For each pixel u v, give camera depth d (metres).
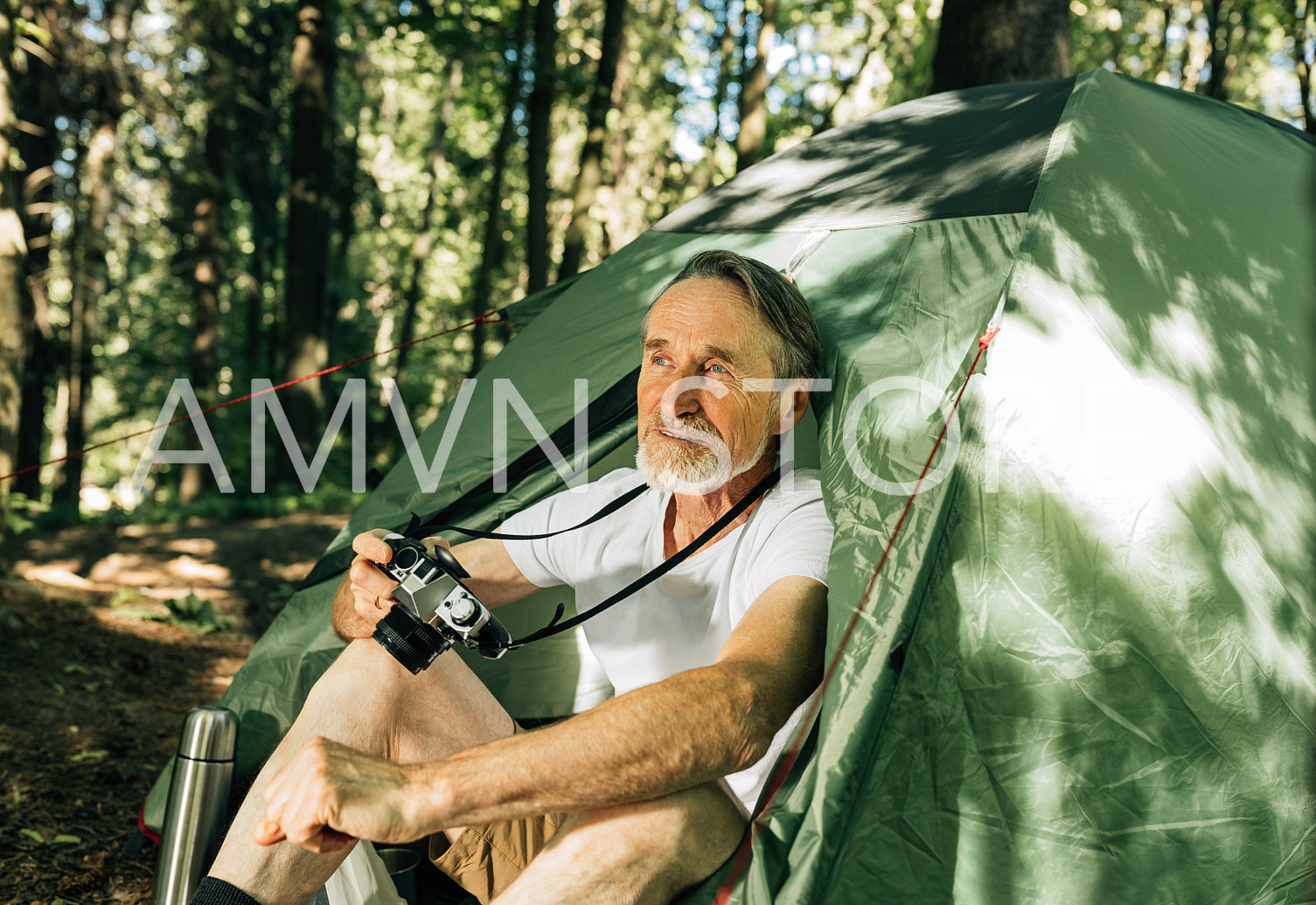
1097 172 2.39
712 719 1.45
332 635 2.55
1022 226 2.23
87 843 2.81
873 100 17.34
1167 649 1.73
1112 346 1.98
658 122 21.88
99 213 14.21
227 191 15.23
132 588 6.44
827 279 2.43
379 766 1.44
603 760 1.41
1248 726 1.73
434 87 22.59
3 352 4.98
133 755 3.45
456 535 2.54
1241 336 2.28
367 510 2.68
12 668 4.03
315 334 12.41
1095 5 14.48
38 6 10.34
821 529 1.87
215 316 15.02
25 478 14.05
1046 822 1.62
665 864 1.48
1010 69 5.27
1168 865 1.64
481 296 14.89
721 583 1.94
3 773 3.15
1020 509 1.75
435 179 19.77
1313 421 2.28
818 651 1.68
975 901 1.58
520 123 17.64
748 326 1.93
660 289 2.73
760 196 2.99
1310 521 2.09
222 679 4.45
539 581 2.23
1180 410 1.98
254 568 7.53
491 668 2.70
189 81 14.06
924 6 15.18
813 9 17.34
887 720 1.59
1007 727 1.64
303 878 1.69
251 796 1.73
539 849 1.94
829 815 1.50
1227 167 2.87
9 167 4.91
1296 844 1.69
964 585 1.70
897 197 2.59
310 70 12.30
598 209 17.14
